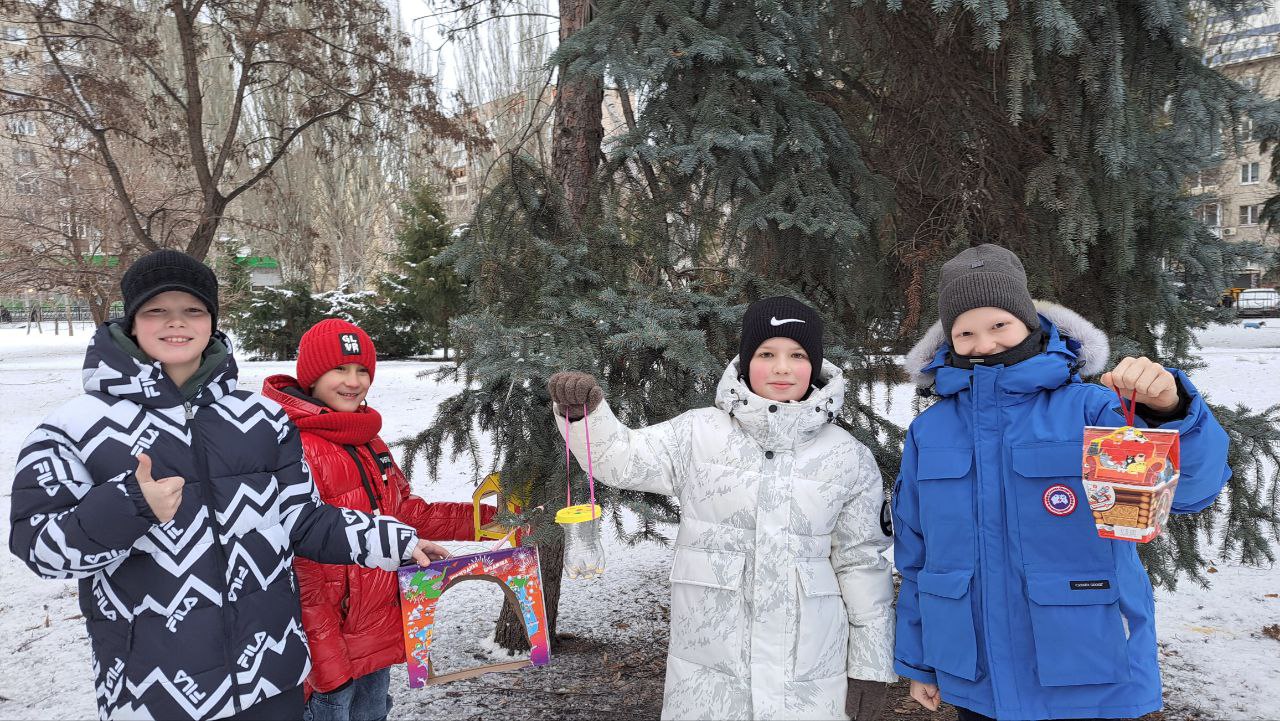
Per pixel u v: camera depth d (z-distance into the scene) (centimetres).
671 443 203
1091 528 164
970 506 177
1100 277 306
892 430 290
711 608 189
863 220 285
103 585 157
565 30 376
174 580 157
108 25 1030
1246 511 297
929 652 178
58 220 1480
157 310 164
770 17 278
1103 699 161
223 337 179
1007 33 252
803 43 299
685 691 190
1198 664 358
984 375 179
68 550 143
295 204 2352
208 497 163
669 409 248
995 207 294
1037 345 184
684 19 272
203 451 165
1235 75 297
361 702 225
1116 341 286
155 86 1750
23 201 1494
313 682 197
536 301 279
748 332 199
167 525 158
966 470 177
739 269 291
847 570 194
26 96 979
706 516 194
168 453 160
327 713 203
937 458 183
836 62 328
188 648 156
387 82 1053
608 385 244
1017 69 250
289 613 174
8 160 1537
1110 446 148
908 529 191
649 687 342
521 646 379
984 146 307
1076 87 268
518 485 253
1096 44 256
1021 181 306
